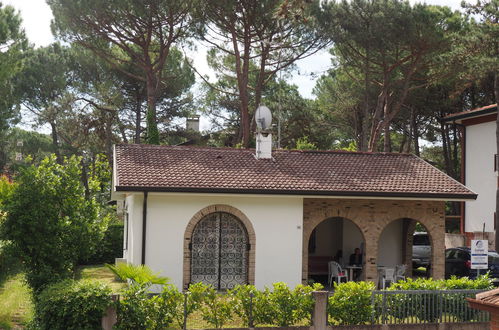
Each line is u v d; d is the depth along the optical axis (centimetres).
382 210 1984
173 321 1306
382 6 2981
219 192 1775
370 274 1962
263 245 1859
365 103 3581
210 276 1856
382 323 1323
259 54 3600
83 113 4197
